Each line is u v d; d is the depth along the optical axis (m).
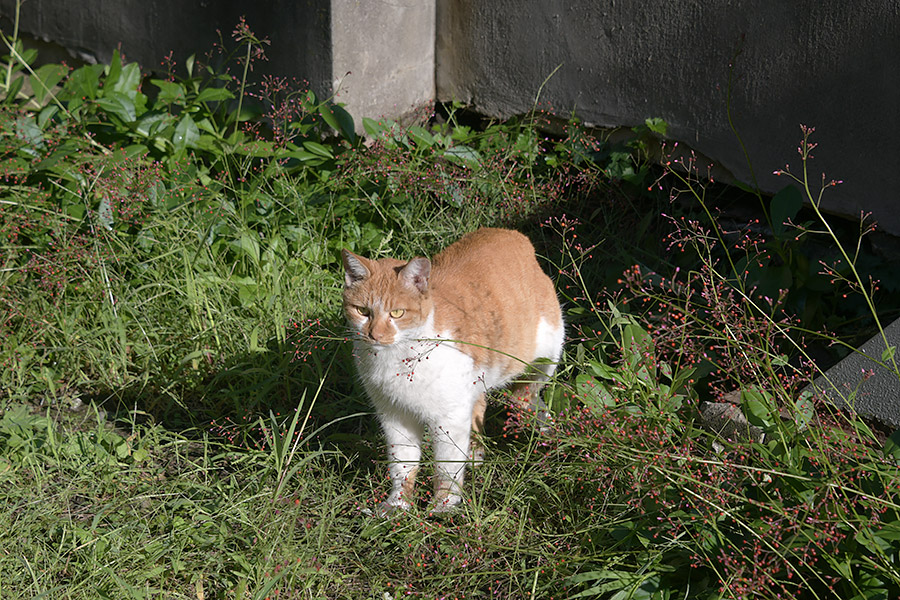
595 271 4.86
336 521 3.31
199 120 5.61
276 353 4.16
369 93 5.66
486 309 3.43
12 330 4.43
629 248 5.00
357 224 5.14
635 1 4.98
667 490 2.97
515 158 5.56
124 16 6.34
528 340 3.68
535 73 5.59
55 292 4.55
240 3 5.64
